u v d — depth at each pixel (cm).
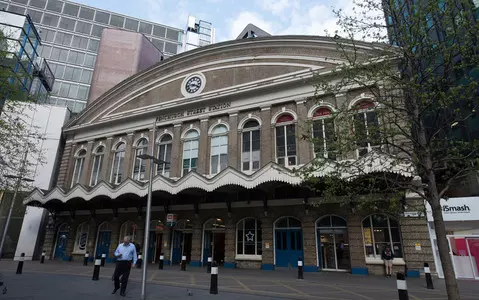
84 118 2981
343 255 1727
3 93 1350
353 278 1455
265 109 2138
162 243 2223
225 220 2038
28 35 2689
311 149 1903
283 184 1759
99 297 910
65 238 2662
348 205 1691
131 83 2853
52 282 1216
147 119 2612
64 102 4488
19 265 1520
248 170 2091
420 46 957
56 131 3034
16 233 2658
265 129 2092
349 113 1021
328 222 1803
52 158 2934
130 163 2558
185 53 2625
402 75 971
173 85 2639
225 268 1903
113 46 4250
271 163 1714
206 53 2553
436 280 1423
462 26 873
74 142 2925
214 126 2316
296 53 2200
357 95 1853
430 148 895
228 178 1800
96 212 2547
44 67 3231
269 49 2316
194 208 2136
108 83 4069
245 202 1986
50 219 2752
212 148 2277
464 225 1605
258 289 1111
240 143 2172
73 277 1392
